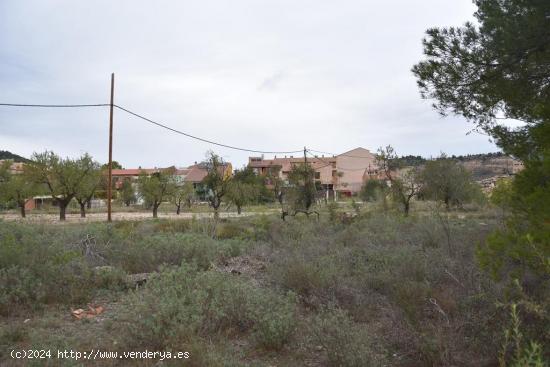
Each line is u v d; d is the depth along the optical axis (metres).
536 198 4.09
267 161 97.94
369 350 4.12
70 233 11.34
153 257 8.84
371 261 7.89
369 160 88.12
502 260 4.35
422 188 31.23
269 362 4.38
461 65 8.15
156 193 39.94
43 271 6.71
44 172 33.09
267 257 9.31
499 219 7.90
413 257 7.32
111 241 10.67
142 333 4.52
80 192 35.31
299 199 29.59
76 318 5.75
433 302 4.93
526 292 4.33
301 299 6.16
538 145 4.84
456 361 4.07
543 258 3.56
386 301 5.89
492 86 7.95
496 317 4.41
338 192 83.69
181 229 16.66
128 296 5.93
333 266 6.96
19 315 5.80
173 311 4.68
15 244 7.44
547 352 3.75
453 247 8.23
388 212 20.55
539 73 7.42
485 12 7.80
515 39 7.00
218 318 5.04
